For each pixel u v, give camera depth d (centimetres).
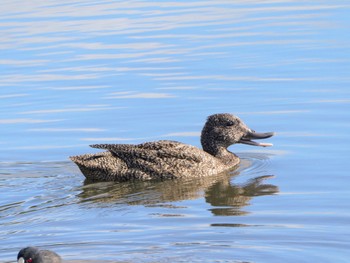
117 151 1941
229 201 1720
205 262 1349
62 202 1742
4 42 3331
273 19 3528
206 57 2931
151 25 3531
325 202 1672
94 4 4084
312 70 2678
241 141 2070
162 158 1936
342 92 2430
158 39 3262
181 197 1767
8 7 4088
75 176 1931
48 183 1878
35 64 2972
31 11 3956
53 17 3791
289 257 1369
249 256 1376
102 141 2161
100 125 2281
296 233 1488
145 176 1916
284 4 3862
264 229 1517
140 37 3309
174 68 2806
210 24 3500
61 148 2123
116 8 3975
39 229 1562
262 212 1628
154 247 1432
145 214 1641
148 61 2920
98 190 1831
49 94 2592
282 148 2062
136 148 1948
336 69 2672
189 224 1566
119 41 3259
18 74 2852
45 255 1278
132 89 2591
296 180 1836
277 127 2195
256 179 1878
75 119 2339
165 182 1902
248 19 3559
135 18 3706
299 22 3416
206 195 1778
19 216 1652
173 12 3816
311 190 1758
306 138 2102
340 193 1723
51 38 3366
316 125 2184
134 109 2394
